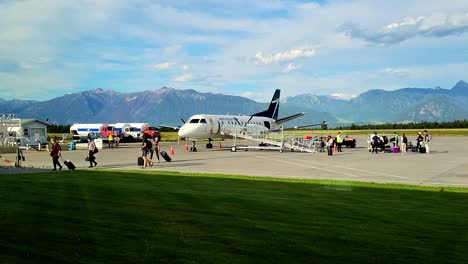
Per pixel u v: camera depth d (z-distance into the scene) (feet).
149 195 54.03
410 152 162.09
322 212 43.37
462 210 45.16
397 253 29.45
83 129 301.02
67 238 32.45
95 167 103.19
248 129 194.49
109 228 35.78
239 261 27.43
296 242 31.91
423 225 37.78
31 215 40.91
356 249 30.27
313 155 146.72
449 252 29.78
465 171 90.12
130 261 27.14
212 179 74.74
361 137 380.17
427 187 63.98
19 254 28.40
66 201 49.03
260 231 35.12
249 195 54.75
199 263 26.94
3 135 212.23
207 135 177.99
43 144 223.10
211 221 38.73
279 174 84.69
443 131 495.00
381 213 43.11
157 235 33.58
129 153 164.96
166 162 117.08
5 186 62.90
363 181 72.18
